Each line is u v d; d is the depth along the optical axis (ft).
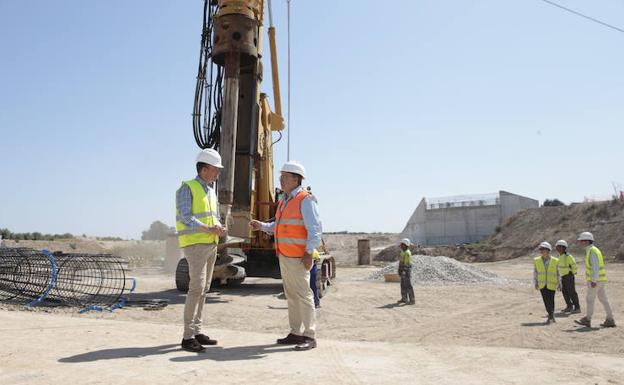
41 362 13.75
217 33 45.96
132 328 20.13
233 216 48.93
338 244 225.35
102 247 148.05
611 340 27.66
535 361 16.58
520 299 47.96
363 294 51.70
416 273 68.33
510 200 187.01
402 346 18.72
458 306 43.04
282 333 29.12
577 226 138.51
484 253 147.54
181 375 12.85
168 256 90.27
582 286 59.31
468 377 14.05
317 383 12.59
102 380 12.16
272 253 56.13
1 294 37.81
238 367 13.94
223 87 45.55
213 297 46.68
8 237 158.30
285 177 18.70
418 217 205.36
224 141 44.45
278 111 60.44
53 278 36.19
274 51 60.13
